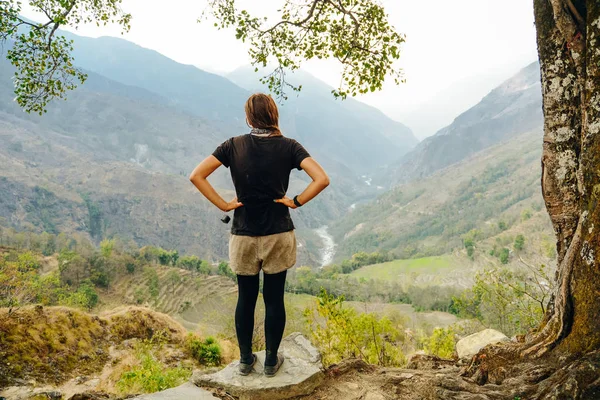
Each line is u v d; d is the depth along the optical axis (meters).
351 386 2.90
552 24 3.03
